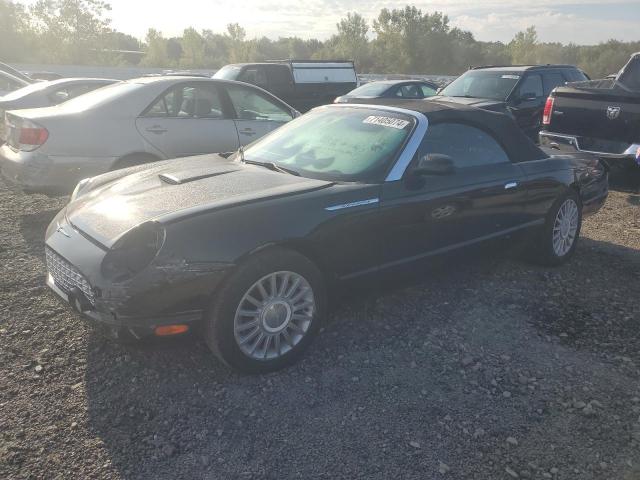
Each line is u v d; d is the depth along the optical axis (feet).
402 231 11.91
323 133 13.60
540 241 15.65
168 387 9.87
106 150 18.80
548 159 15.47
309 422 9.12
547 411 9.62
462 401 9.80
